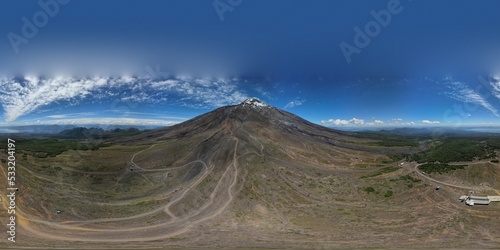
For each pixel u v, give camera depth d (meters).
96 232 56.53
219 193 74.88
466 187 78.50
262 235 56.69
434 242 54.00
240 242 53.53
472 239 55.22
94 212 64.75
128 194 76.12
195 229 58.84
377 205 70.25
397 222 62.12
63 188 74.25
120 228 58.56
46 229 56.56
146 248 50.59
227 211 66.75
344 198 73.94
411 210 67.50
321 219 63.75
